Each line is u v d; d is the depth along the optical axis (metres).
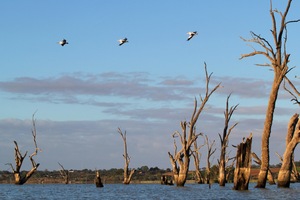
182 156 73.94
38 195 62.22
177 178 75.12
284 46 48.97
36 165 100.69
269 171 78.00
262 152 52.38
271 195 46.72
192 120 70.12
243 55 50.66
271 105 49.69
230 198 44.69
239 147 53.12
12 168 100.81
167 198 51.62
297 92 50.34
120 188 89.25
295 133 51.56
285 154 53.22
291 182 95.50
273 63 48.97
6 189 84.44
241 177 53.28
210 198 48.12
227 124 73.56
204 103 67.94
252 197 45.00
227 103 72.88
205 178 109.75
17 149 99.50
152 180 166.50
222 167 75.88
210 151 106.38
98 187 94.56
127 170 115.00
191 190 68.12
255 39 49.91
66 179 138.88
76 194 65.00
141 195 59.50
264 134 51.44
